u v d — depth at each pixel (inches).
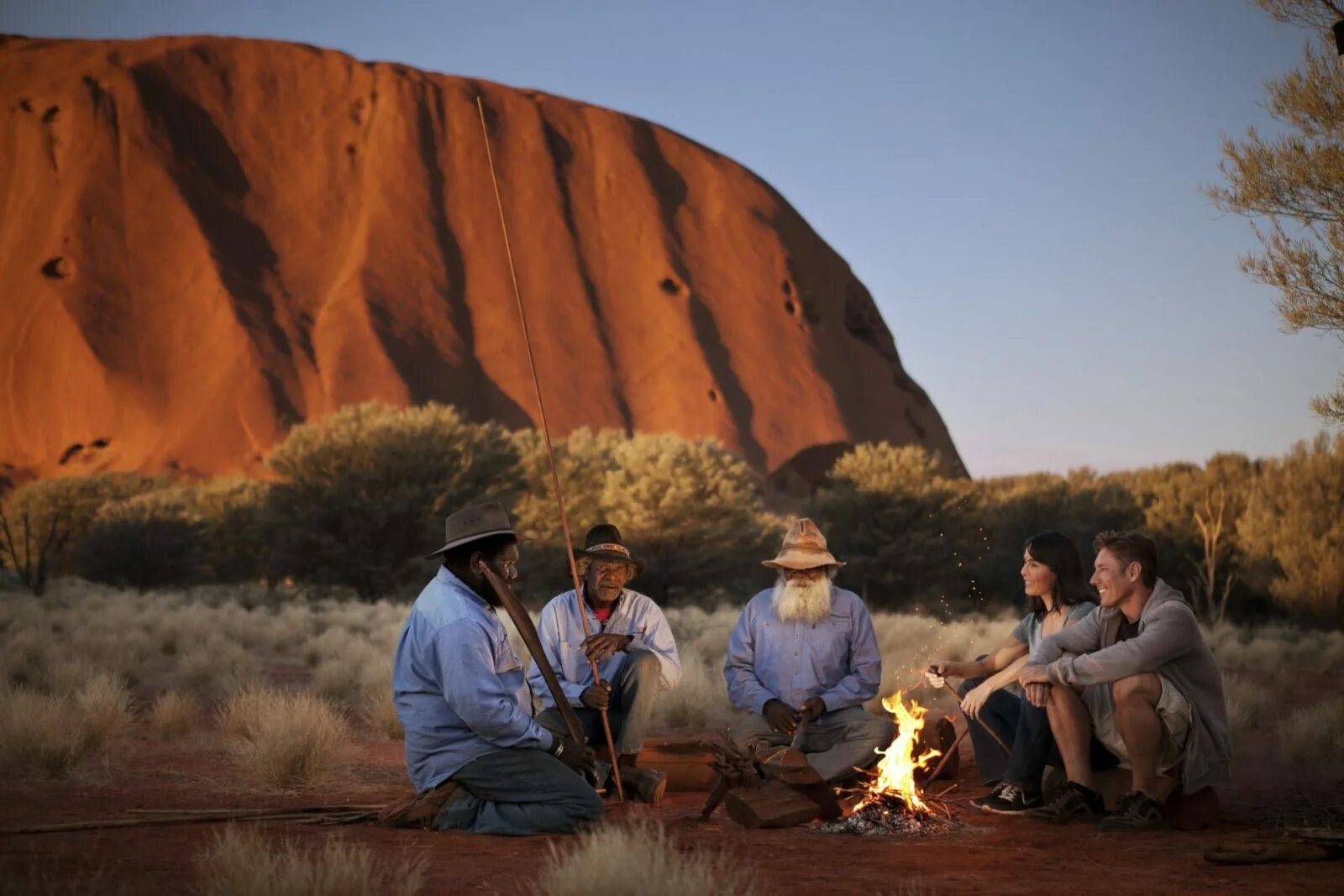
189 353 4033.0
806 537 280.8
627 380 4520.2
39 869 175.0
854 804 248.7
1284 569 1207.6
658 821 224.1
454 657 215.8
